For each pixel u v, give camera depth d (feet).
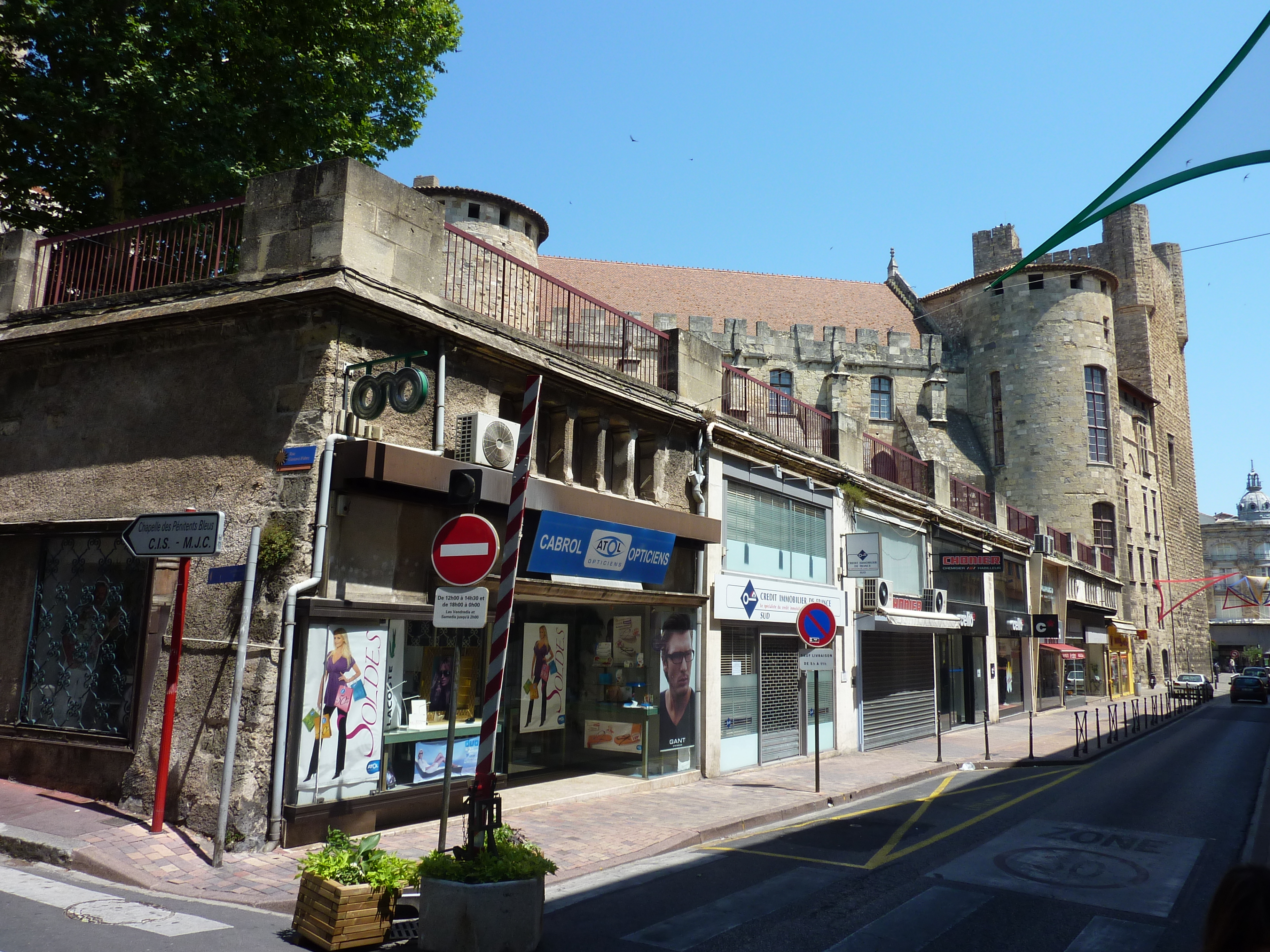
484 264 34.94
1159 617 193.26
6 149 45.29
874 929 20.44
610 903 22.30
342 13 48.98
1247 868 7.83
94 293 34.04
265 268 28.58
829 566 57.16
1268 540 333.62
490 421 30.37
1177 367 230.48
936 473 77.61
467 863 18.43
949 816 35.96
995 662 89.92
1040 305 173.99
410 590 29.43
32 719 30.32
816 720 40.57
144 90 41.63
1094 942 19.84
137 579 28.94
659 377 44.52
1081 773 51.08
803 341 170.60
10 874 21.94
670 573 42.42
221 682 26.32
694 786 40.70
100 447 31.09
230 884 21.90
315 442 26.61
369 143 53.16
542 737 38.91
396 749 28.60
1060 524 165.78
